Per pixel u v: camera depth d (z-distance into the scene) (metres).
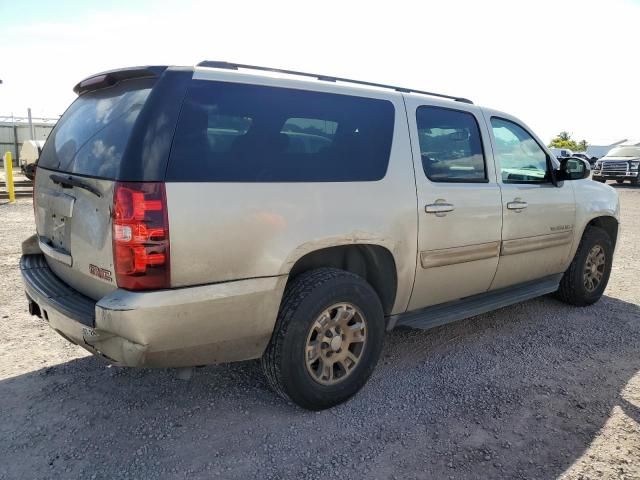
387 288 3.54
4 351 3.90
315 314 3.00
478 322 4.88
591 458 2.81
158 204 2.46
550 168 4.78
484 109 4.28
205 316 2.63
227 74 2.83
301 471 2.63
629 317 5.13
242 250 2.71
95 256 2.66
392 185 3.39
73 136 3.14
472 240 3.93
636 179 24.45
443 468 2.69
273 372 2.99
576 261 5.16
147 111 2.54
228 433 2.93
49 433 2.88
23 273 3.28
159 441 2.84
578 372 3.84
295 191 2.93
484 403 3.36
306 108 3.11
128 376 3.57
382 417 3.16
